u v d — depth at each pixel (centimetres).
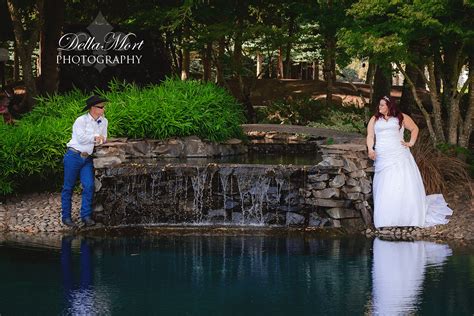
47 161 1243
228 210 1145
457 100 1305
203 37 1923
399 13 1185
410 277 816
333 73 2769
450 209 1106
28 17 2339
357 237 1045
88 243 995
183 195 1145
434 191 1170
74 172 1084
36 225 1088
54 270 847
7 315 686
